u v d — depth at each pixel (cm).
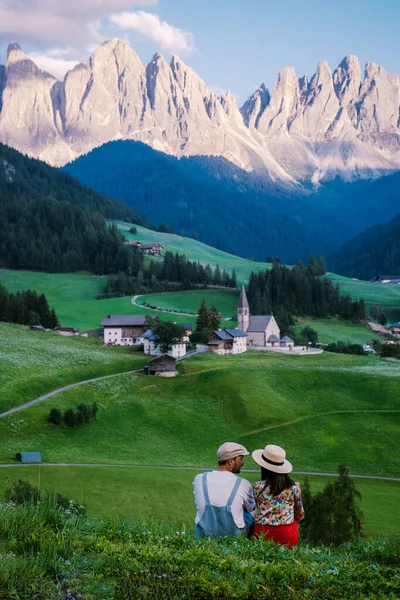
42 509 1442
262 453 1423
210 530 1330
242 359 16012
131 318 18800
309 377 13412
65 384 12294
